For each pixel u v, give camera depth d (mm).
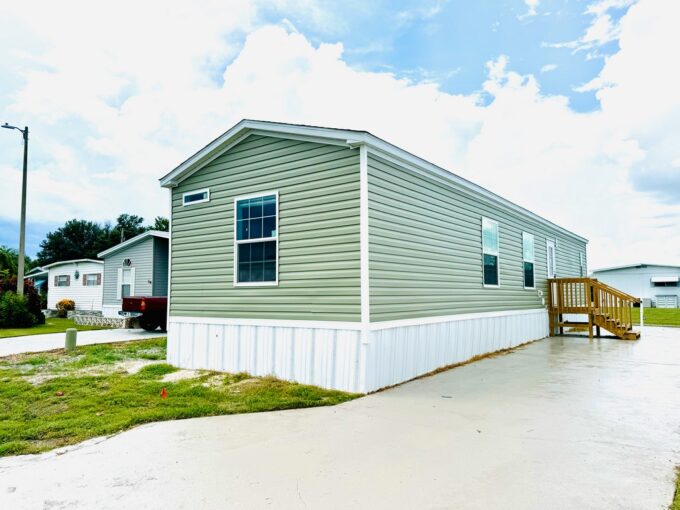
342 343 6367
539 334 13352
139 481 3432
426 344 7668
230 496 3141
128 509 2973
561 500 2975
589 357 9438
